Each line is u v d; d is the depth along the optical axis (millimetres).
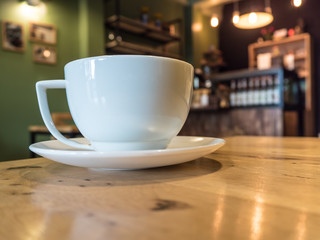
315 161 445
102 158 298
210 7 5898
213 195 247
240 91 3758
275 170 366
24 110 3533
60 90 3906
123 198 241
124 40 4582
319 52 5039
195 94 4137
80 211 208
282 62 5211
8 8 3389
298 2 2760
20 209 214
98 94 365
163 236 159
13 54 3438
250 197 240
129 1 4707
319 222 179
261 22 3070
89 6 3998
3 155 3357
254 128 3590
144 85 360
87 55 3965
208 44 6145
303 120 4797
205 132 4023
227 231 165
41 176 344
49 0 3746
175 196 245
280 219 184
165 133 403
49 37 3748
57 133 424
